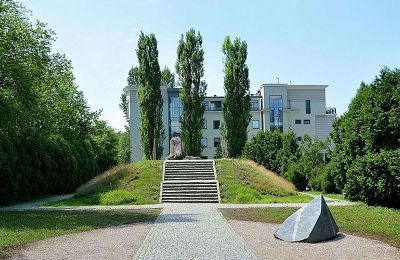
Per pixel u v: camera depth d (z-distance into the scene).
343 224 15.51
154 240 12.80
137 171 33.03
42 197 34.38
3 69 23.89
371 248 11.48
